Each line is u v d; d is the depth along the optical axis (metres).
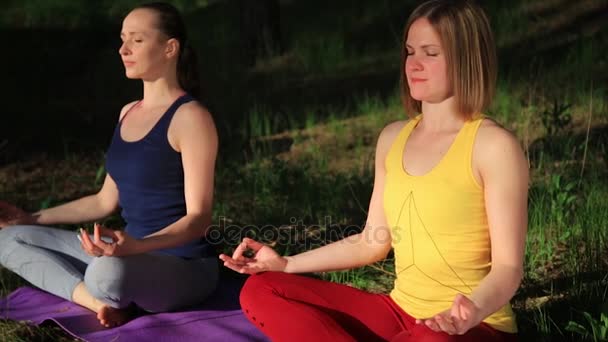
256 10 10.81
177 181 4.23
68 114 9.33
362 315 3.37
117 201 4.58
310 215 5.89
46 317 4.28
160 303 4.21
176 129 4.15
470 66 3.12
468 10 3.13
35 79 10.78
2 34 12.55
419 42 3.17
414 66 3.18
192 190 4.12
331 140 7.84
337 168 7.07
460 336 2.99
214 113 8.98
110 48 12.05
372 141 7.73
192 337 4.07
